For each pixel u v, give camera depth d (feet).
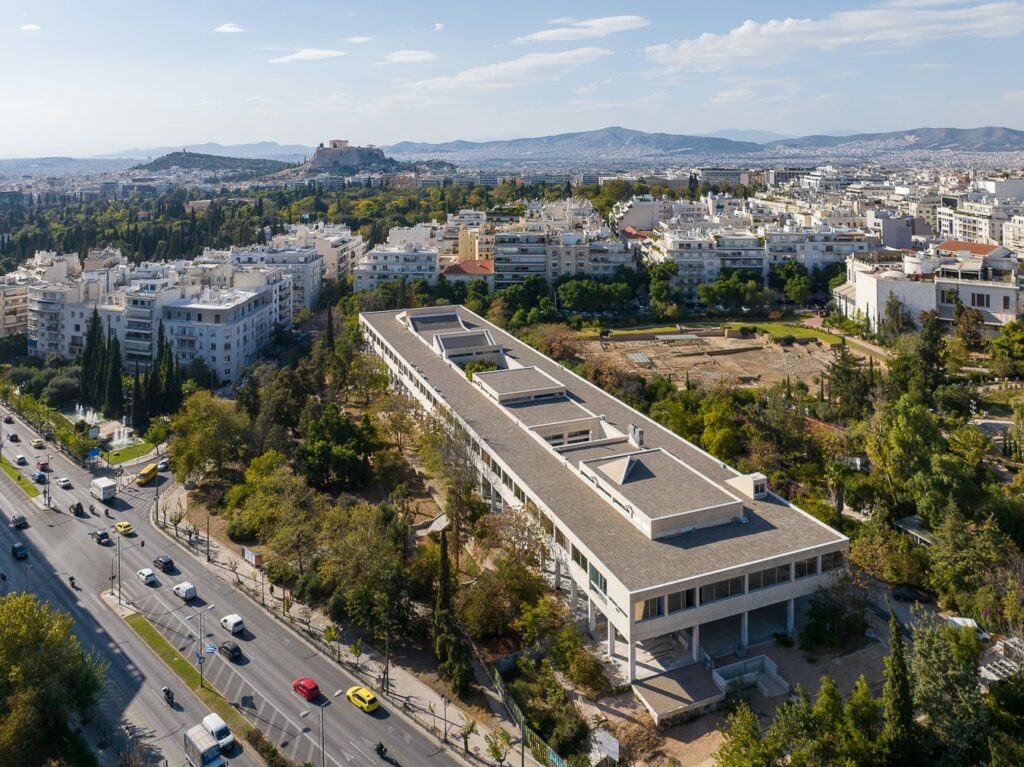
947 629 353.92
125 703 397.60
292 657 436.35
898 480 539.70
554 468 530.68
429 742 369.30
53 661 372.99
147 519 611.88
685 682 394.93
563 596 479.00
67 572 529.04
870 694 378.94
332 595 465.88
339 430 650.84
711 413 643.45
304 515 512.22
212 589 507.30
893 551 474.49
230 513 594.65
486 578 452.76
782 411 644.69
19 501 643.86
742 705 341.82
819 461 613.93
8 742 333.83
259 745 361.10
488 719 384.47
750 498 490.08
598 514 465.88
